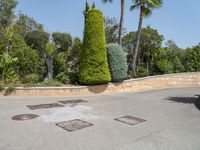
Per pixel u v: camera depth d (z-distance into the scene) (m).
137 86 14.63
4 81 11.14
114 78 13.09
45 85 11.25
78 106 8.45
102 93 12.48
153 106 8.63
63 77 12.70
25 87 10.56
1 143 4.48
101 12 12.48
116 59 13.08
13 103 8.79
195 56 20.52
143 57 25.64
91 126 5.70
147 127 5.64
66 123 5.96
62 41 13.19
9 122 6.02
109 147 4.29
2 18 21.36
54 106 8.34
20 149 4.18
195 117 6.75
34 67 14.15
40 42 12.77
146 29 26.78
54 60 14.70
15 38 14.27
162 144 4.45
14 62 12.65
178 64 21.30
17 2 22.70
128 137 4.86
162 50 22.70
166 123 6.05
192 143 4.51
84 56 12.27
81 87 11.74
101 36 12.30
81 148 4.24
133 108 8.20
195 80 17.89
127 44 26.17
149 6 17.67
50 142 4.54
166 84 16.50
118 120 6.35
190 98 10.86
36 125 5.75
